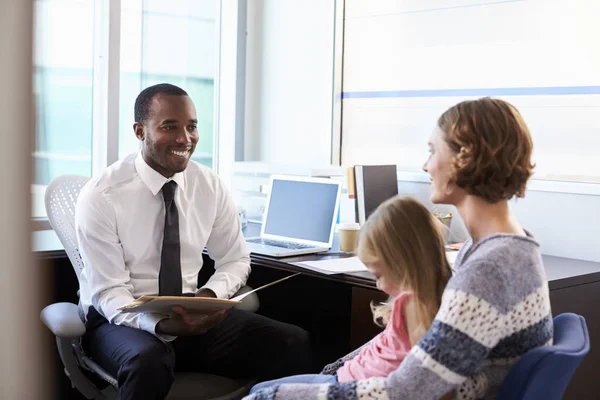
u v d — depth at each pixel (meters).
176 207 2.39
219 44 3.85
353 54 3.44
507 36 2.90
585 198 2.67
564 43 2.74
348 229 2.64
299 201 2.82
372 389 1.20
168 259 2.34
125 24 3.43
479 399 1.24
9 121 0.29
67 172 3.26
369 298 2.17
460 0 3.03
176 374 2.18
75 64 3.25
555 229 2.76
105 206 2.29
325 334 2.75
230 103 3.86
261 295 2.88
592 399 2.35
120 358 2.00
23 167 0.29
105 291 2.23
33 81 0.29
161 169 2.38
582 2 2.68
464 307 1.15
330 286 2.72
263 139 3.85
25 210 0.29
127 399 1.93
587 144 2.70
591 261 2.63
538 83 2.82
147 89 2.39
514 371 1.16
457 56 3.06
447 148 1.31
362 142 3.43
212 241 2.56
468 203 1.33
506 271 1.17
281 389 1.28
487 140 1.27
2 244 0.29
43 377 0.30
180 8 3.66
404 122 3.26
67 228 2.51
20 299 0.29
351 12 3.44
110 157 3.34
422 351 1.17
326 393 1.23
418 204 1.36
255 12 3.84
